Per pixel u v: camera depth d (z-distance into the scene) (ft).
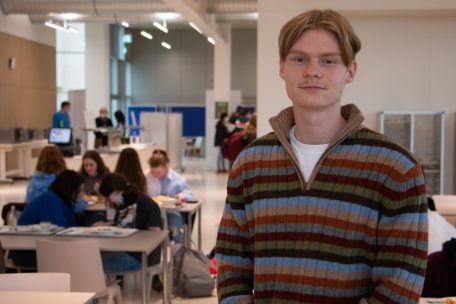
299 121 5.04
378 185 4.63
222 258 5.37
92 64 65.87
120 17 48.57
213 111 54.29
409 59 26.25
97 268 13.17
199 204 21.27
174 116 50.29
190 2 35.29
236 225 5.32
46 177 20.25
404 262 4.48
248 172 5.17
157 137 47.98
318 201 4.75
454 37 26.08
